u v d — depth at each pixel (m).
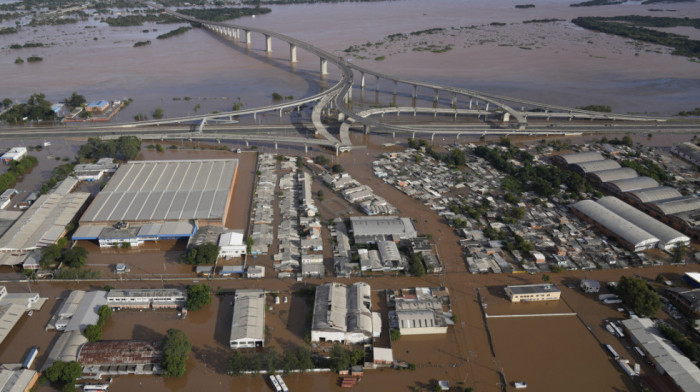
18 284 166.25
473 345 143.75
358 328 142.00
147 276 171.38
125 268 174.00
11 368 130.12
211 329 147.88
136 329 147.00
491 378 132.38
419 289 163.38
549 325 151.75
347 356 133.25
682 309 156.62
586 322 152.75
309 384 130.12
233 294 162.75
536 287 163.88
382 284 168.75
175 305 156.38
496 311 157.12
